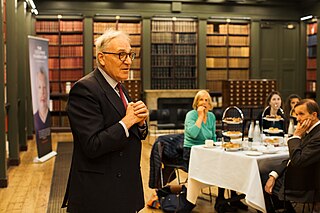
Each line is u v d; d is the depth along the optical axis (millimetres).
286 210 4020
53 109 11406
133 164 2031
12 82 7062
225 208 4445
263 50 12383
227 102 11352
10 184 5848
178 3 11688
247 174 3674
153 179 4688
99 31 11578
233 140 4020
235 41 12195
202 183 4203
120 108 1989
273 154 3803
